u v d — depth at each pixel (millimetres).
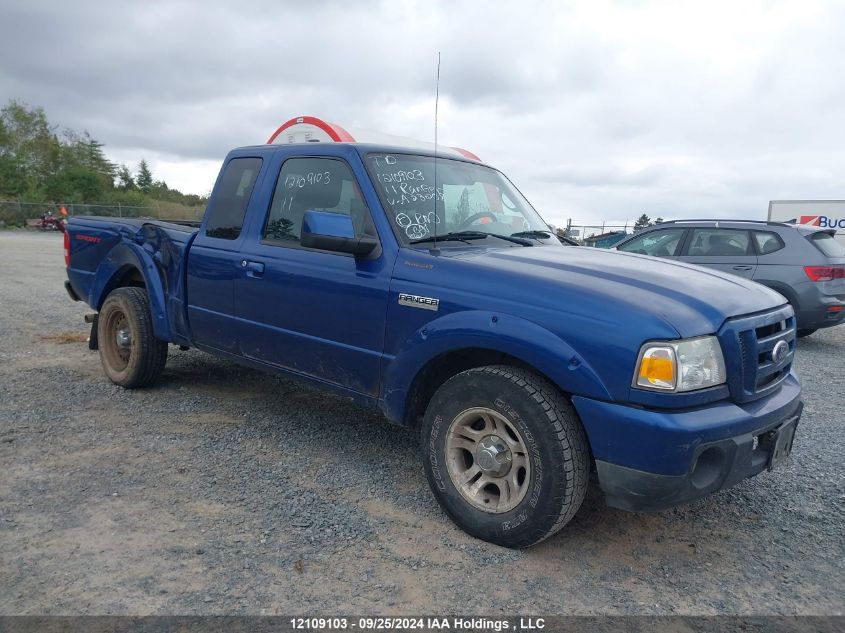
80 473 3689
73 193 54594
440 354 3186
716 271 3654
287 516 3277
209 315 4516
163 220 5887
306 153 4090
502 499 3043
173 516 3227
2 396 5039
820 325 8414
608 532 3262
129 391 5305
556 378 2814
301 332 3895
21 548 2877
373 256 3541
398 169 3867
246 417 4781
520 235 4172
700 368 2711
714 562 3014
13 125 60781
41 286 11695
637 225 23672
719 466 2764
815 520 3453
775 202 25656
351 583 2713
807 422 5137
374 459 4090
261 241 4180
